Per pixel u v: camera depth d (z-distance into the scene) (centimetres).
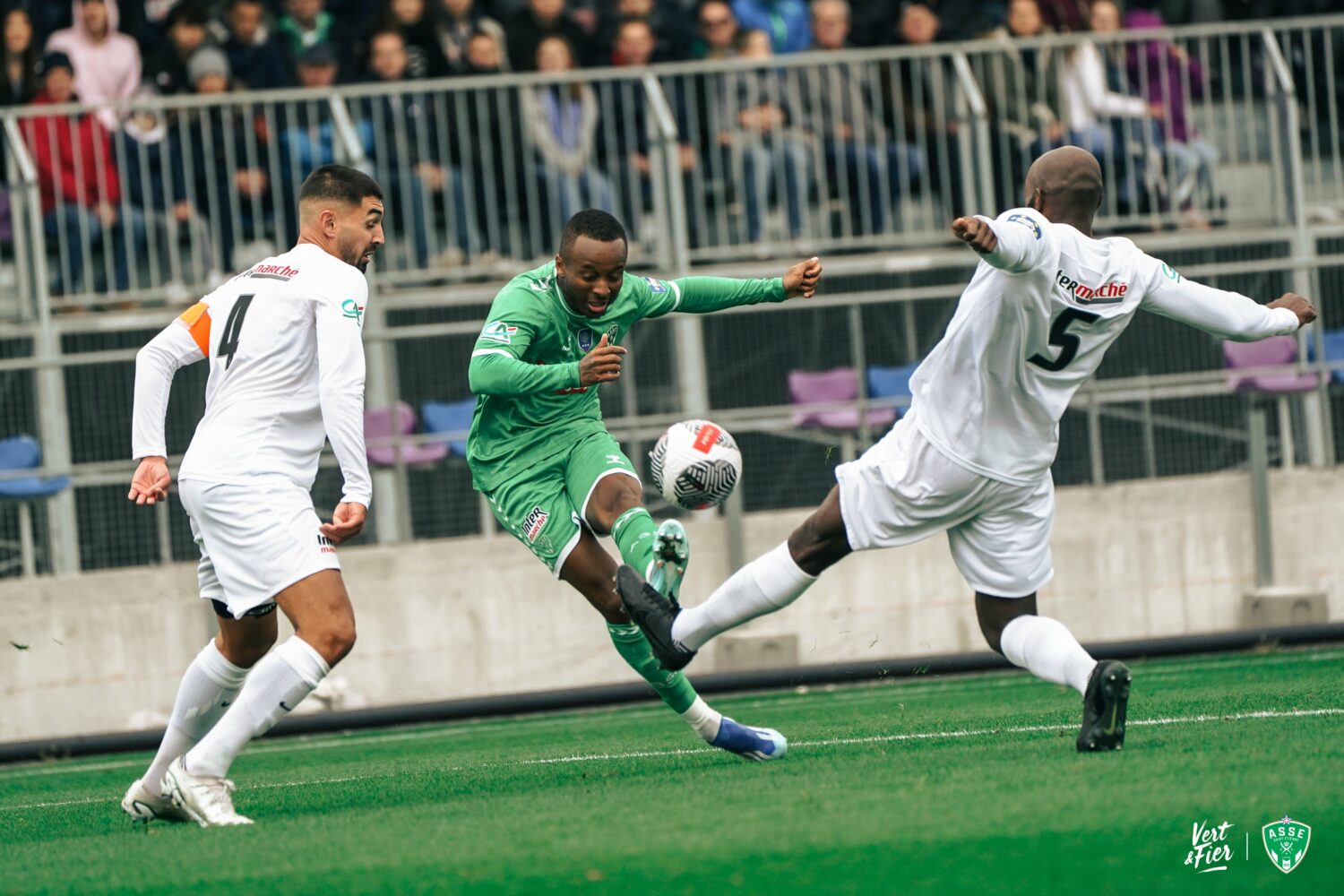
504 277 3491
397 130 3481
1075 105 3653
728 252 3534
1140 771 1354
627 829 1248
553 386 1576
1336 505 3281
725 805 1345
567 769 1870
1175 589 3234
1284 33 3753
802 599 3167
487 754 2253
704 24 3784
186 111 3431
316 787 1878
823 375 3222
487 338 1606
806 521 1523
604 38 3753
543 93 3544
